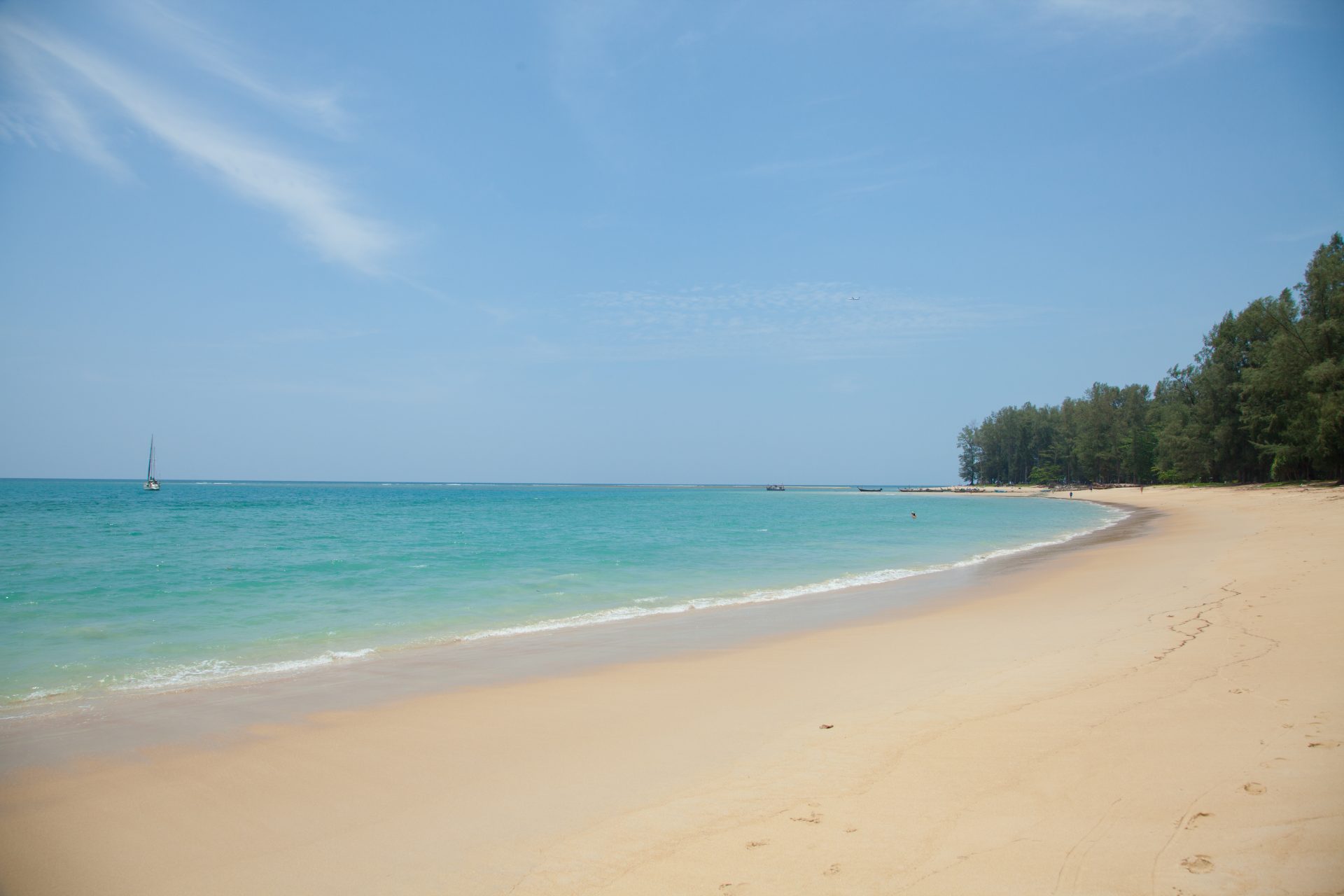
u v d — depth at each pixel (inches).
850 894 155.1
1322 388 1971.0
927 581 772.0
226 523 1847.9
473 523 1980.8
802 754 247.8
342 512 2608.3
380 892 172.7
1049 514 2450.8
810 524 1956.2
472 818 211.3
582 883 169.8
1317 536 876.0
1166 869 152.6
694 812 206.1
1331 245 2116.1
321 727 301.4
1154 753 217.8
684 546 1259.2
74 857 195.3
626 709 317.4
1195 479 3489.2
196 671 407.2
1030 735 245.4
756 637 485.7
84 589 719.7
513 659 430.0
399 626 546.9
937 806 195.8
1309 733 222.1
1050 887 149.8
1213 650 348.5
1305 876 143.7
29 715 325.1
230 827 211.8
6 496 4266.7
